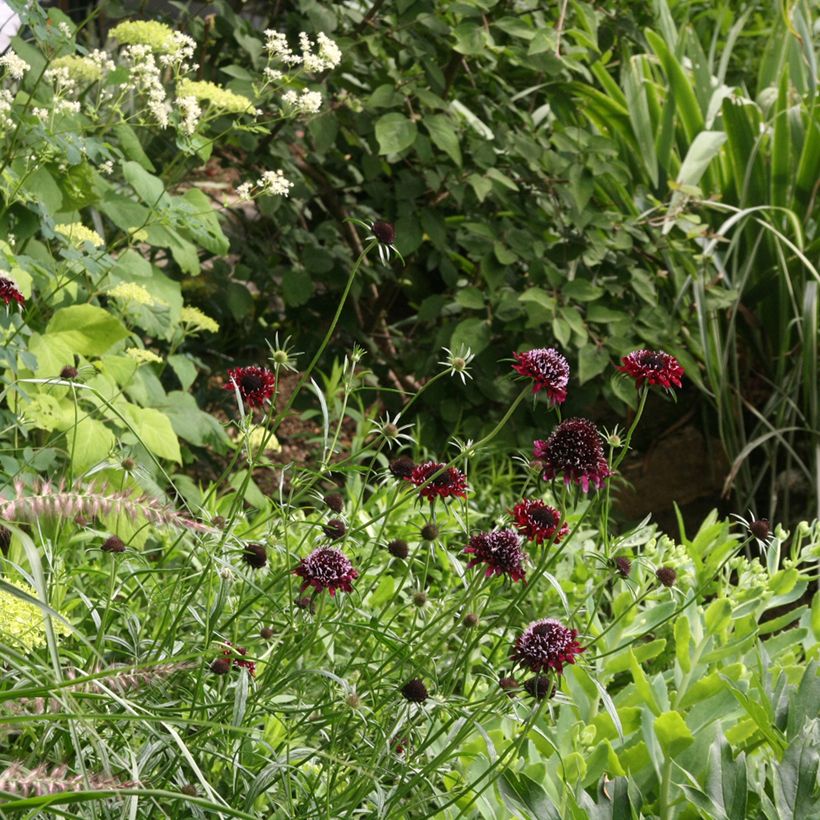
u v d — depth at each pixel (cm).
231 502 288
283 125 375
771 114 446
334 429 402
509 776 176
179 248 317
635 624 244
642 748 201
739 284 400
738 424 417
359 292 395
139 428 276
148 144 365
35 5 261
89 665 176
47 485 151
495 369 379
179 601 206
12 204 282
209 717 175
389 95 363
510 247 379
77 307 265
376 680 190
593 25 395
